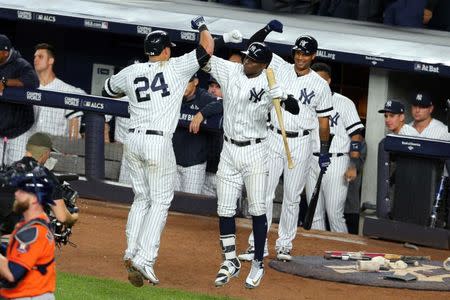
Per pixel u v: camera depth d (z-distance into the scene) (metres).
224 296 30.19
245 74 29.81
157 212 30.23
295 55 33.47
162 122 30.09
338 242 38.66
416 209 38.88
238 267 30.34
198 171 41.16
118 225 38.22
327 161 34.47
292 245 36.88
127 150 30.59
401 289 31.77
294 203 34.22
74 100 41.31
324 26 47.69
